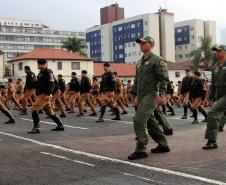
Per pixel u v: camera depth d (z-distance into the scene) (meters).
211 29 121.25
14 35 156.88
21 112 20.59
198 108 15.82
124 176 6.68
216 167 7.22
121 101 20.22
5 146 9.92
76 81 21.25
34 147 9.74
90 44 125.94
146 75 8.09
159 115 11.45
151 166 7.37
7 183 6.36
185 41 122.12
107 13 124.75
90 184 6.21
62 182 6.37
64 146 9.84
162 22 110.75
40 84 12.50
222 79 9.02
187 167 7.23
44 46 163.00
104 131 12.86
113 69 78.06
